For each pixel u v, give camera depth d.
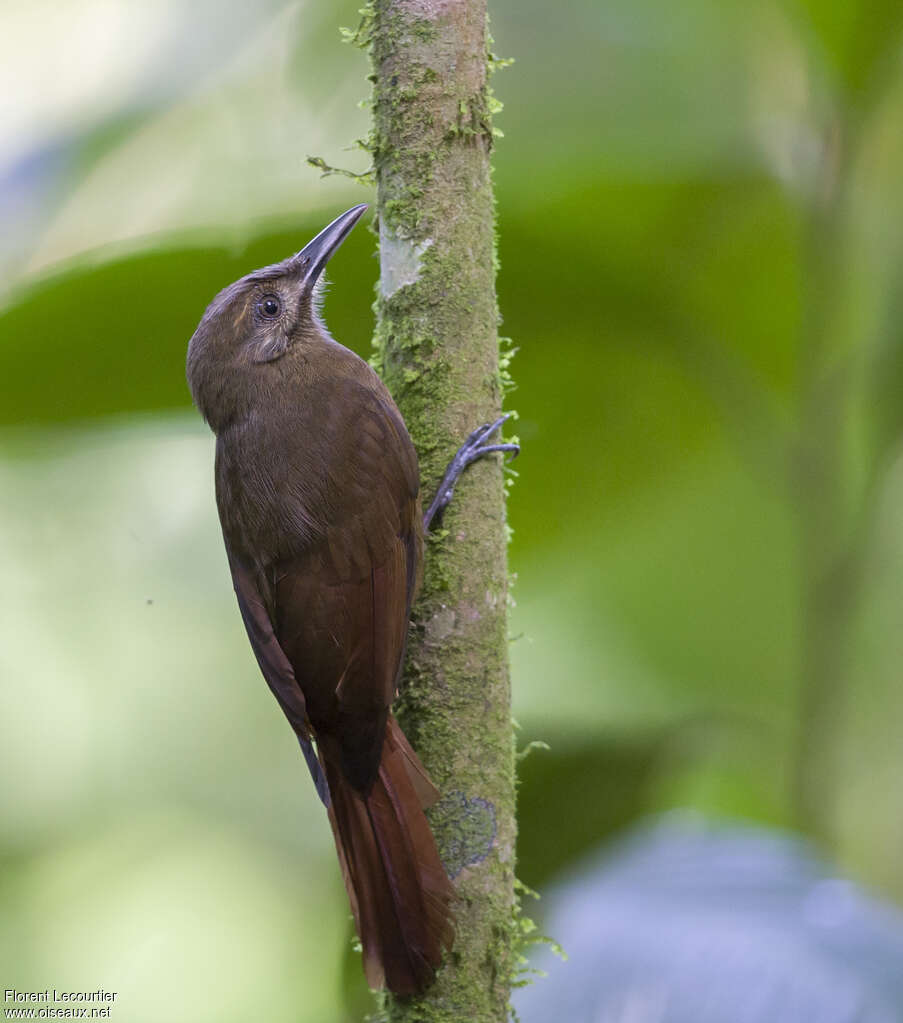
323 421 6.69
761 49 9.09
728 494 10.46
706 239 8.83
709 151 8.77
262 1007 12.04
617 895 6.50
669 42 9.02
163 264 7.66
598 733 9.80
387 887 5.71
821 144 8.96
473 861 6.00
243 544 6.80
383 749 5.93
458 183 6.22
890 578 10.21
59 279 7.59
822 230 8.93
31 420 8.42
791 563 10.53
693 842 6.84
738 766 10.29
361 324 8.45
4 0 11.33
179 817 12.65
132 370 8.23
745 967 5.90
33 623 12.48
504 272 8.55
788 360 9.30
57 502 12.39
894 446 8.88
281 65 10.41
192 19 10.54
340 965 8.76
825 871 6.54
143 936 12.28
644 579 10.65
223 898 12.45
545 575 10.27
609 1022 5.89
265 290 7.16
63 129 10.55
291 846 12.66
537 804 9.56
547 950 6.70
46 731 12.56
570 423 9.56
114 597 12.50
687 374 9.22
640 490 10.05
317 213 7.75
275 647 6.55
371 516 6.41
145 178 10.27
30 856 12.44
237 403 6.96
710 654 10.45
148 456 12.58
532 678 10.26
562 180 8.69
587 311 8.82
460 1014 5.84
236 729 12.82
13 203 10.16
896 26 8.30
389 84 6.25
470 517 6.24
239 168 10.23
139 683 12.71
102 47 11.16
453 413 6.27
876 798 10.26
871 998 5.67
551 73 8.95
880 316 9.07
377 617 6.24
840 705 9.01
